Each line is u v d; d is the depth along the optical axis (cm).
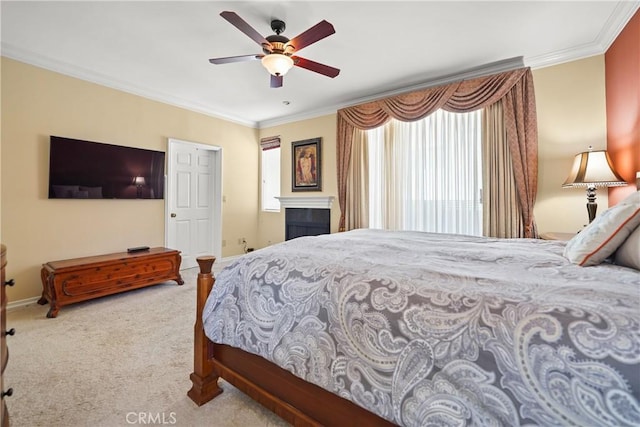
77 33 256
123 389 166
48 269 279
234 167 510
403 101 364
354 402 100
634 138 226
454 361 82
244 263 151
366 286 108
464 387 79
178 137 427
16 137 288
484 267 127
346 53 291
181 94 404
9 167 284
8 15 230
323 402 114
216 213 487
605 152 242
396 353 92
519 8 223
